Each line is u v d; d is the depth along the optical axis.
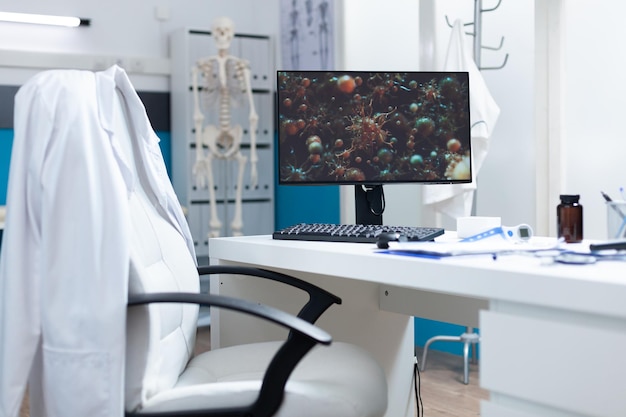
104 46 4.67
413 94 2.12
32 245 1.47
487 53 3.47
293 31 4.70
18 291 1.45
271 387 1.39
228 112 4.66
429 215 3.52
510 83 3.37
